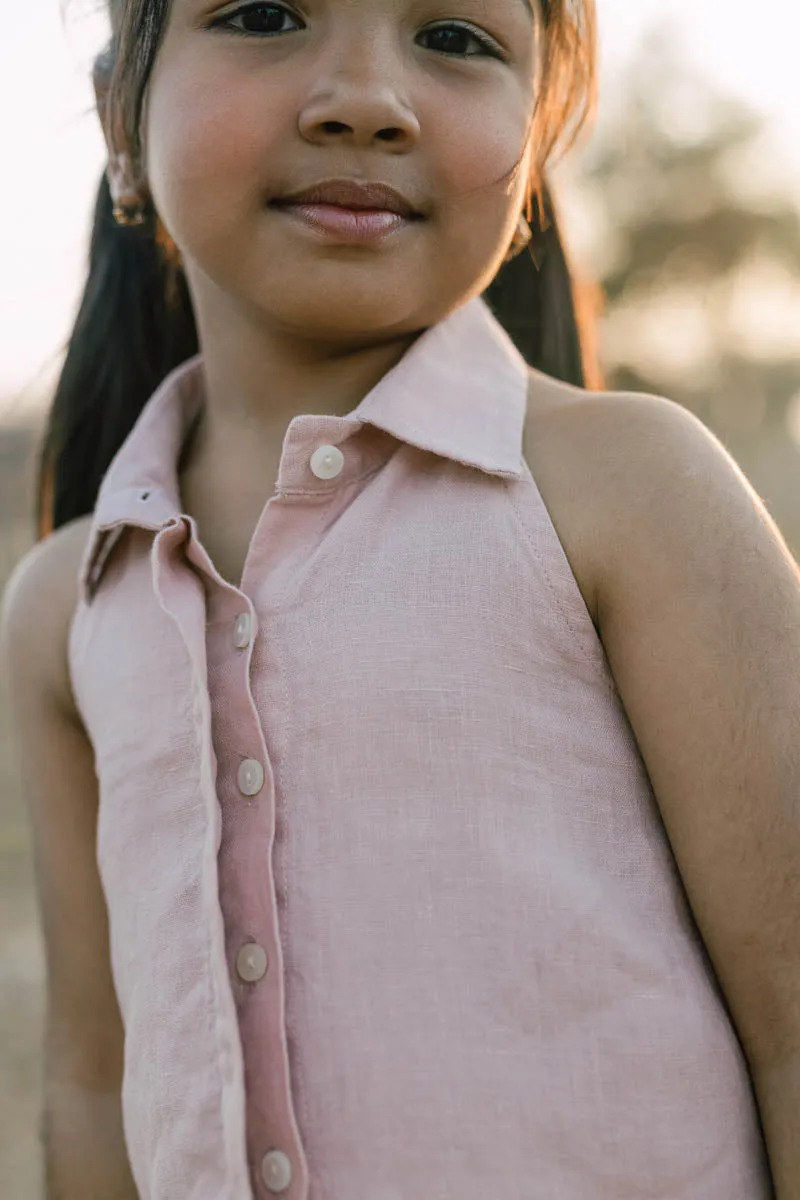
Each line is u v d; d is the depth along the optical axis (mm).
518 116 1135
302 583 1043
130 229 1611
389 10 1072
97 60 1331
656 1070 938
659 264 11750
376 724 988
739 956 958
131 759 1100
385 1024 936
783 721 948
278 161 1073
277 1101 936
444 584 1020
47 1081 1321
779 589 987
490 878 954
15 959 3492
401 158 1075
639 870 995
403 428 1077
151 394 1638
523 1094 919
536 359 1623
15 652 1348
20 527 7453
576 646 1021
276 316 1117
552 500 1052
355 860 969
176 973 1013
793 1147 923
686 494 1012
